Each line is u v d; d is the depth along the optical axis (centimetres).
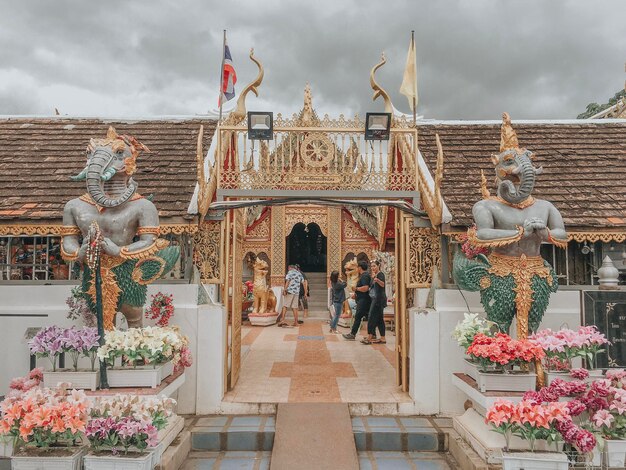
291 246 2508
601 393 475
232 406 644
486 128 961
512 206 581
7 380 660
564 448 477
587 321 646
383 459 558
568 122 992
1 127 960
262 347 1088
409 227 690
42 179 755
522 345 512
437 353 649
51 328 528
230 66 772
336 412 614
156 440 427
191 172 768
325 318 1725
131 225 553
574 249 700
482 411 550
